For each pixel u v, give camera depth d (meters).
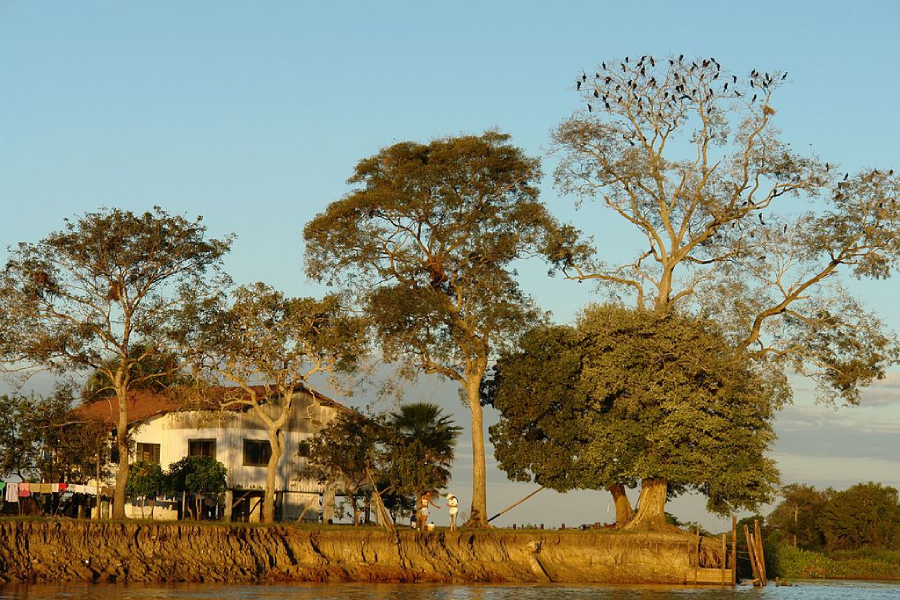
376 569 74.38
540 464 85.94
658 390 84.25
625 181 89.88
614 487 91.19
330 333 82.44
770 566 110.50
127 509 92.81
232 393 87.50
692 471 83.31
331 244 86.75
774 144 87.00
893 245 85.25
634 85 89.56
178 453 96.81
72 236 77.94
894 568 112.75
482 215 87.88
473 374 88.94
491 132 87.94
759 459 84.69
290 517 98.62
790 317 88.50
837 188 87.06
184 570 67.62
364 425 91.44
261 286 84.06
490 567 79.00
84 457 88.50
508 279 89.06
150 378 82.06
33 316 77.00
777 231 87.81
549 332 88.56
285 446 99.06
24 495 83.75
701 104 88.56
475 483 87.88
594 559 82.56
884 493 159.00
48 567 63.38
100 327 78.19
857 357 86.19
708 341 85.50
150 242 78.75
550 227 88.00
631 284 90.56
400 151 89.81
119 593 58.62
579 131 89.44
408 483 86.94
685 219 89.31
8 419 88.44
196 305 79.81
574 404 85.50
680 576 83.38
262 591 63.31
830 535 160.25
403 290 85.62
